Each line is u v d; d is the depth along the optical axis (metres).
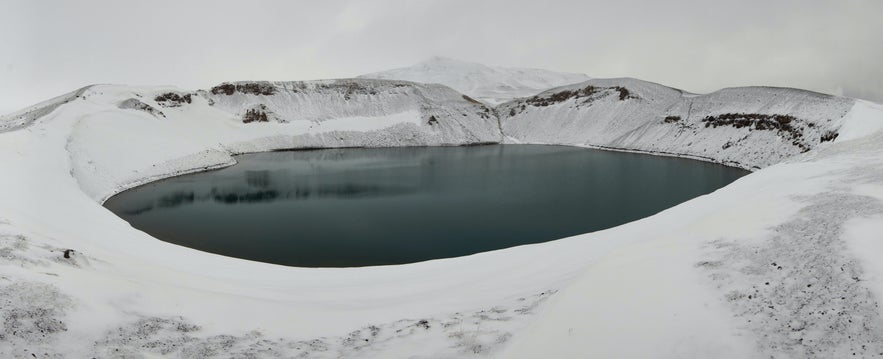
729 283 10.63
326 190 53.88
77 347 9.95
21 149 42.12
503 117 143.75
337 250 30.61
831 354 8.02
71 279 12.60
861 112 48.00
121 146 62.97
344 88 134.12
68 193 34.62
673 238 15.04
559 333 10.20
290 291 18.66
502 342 10.95
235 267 23.67
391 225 37.44
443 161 84.38
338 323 13.80
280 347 11.68
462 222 38.31
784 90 93.31
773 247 11.78
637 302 10.67
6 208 20.70
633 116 119.69
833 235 11.43
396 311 14.92
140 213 42.09
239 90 123.25
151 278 16.38
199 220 39.22
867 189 14.95
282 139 109.50
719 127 94.00
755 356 8.27
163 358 10.32
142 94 96.12
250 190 54.09
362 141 116.75
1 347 9.20
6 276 11.50
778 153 75.00
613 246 20.55
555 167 75.56
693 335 9.04
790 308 9.25
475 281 18.66
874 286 9.09
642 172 69.50
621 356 8.88
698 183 58.84
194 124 96.31
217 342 11.52
